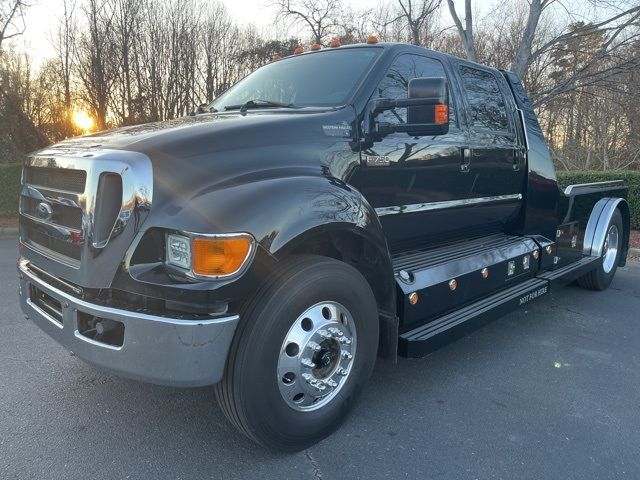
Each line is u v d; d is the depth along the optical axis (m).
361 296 3.06
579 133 20.41
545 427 3.32
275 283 2.69
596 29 11.15
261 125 3.02
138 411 3.37
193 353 2.48
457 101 4.31
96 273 2.60
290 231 2.68
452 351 4.53
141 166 2.52
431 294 3.62
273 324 2.64
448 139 4.11
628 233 7.02
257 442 2.78
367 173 3.49
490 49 16.14
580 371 4.18
